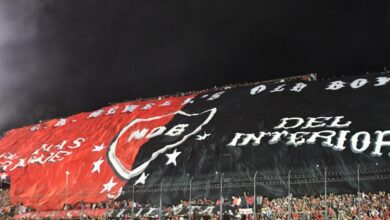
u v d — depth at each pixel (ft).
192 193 163.02
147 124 222.28
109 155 210.59
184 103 229.25
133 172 190.60
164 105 236.02
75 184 203.41
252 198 144.36
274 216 134.72
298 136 166.50
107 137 228.22
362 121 162.09
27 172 228.63
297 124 173.99
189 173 172.96
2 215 189.88
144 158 195.31
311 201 139.33
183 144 191.21
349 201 134.00
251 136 177.37
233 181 160.04
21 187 221.05
